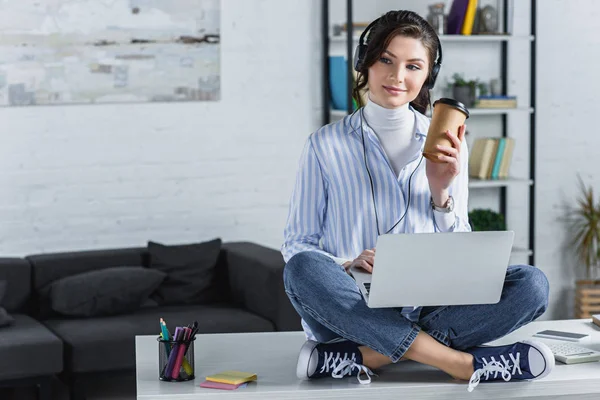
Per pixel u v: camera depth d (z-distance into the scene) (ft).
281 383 8.69
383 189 9.44
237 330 15.06
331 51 18.52
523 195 19.95
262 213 18.39
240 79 18.06
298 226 9.68
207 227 18.07
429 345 8.72
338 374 8.87
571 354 9.50
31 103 16.83
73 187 17.24
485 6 18.54
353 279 8.95
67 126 17.11
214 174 18.04
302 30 18.34
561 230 20.27
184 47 17.58
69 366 14.16
